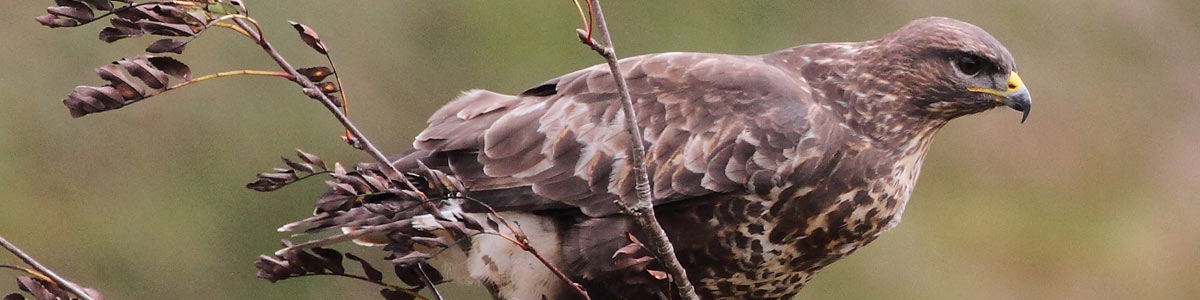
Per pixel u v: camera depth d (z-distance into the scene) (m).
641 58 8.67
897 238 16.55
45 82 14.10
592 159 8.40
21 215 14.12
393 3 14.30
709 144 8.38
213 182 14.12
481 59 14.38
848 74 8.78
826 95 8.75
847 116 8.69
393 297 7.34
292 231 8.52
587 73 8.61
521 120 8.51
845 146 8.55
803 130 8.44
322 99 6.76
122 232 14.19
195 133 14.08
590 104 8.50
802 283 8.98
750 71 8.59
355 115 14.02
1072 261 17.16
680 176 8.36
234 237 14.24
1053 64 16.78
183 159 14.15
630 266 7.34
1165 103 17.19
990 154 17.03
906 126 8.77
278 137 14.00
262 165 14.03
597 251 8.39
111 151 14.23
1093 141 17.14
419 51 14.34
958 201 16.89
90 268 14.20
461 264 8.59
